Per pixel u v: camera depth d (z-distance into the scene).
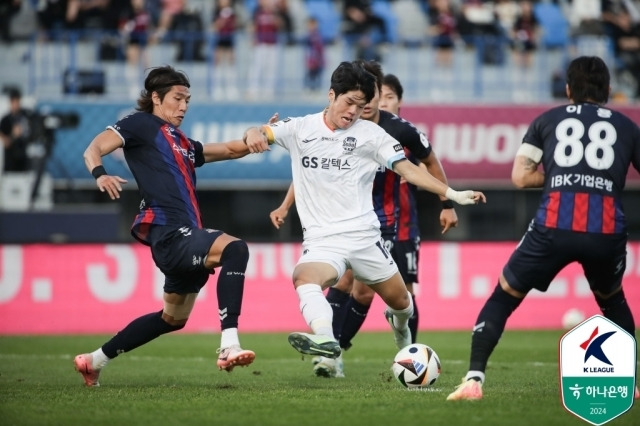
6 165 56.41
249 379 28.92
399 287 25.05
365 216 24.16
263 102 56.28
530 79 69.75
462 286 52.06
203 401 21.94
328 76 67.62
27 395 23.42
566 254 20.88
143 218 23.83
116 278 50.06
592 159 20.97
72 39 62.53
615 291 22.31
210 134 55.97
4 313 49.09
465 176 56.72
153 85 24.75
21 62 66.75
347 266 24.30
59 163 56.44
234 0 71.56
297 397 22.53
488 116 56.75
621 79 69.00
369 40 67.81
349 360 36.25
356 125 24.14
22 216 53.25
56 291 49.59
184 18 67.00
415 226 31.12
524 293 21.48
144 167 24.08
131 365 34.31
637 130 21.47
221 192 60.72
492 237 62.19
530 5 70.81
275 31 65.69
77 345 42.91
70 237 53.69
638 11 72.00
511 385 26.48
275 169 56.06
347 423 18.84
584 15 72.56
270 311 51.00
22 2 68.81
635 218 63.91
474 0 71.50
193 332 50.06
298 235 61.94
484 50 69.56
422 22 73.88
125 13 66.88
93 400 22.33
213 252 23.19
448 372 31.03
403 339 27.75
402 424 18.67
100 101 56.38
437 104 56.34
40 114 56.25
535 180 21.75
